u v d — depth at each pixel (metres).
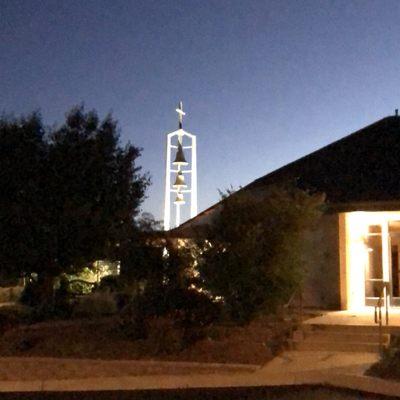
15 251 21.33
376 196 21.14
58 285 25.03
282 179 22.48
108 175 22.48
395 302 21.03
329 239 21.12
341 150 23.92
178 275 16.83
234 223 16.64
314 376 13.52
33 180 21.58
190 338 16.30
